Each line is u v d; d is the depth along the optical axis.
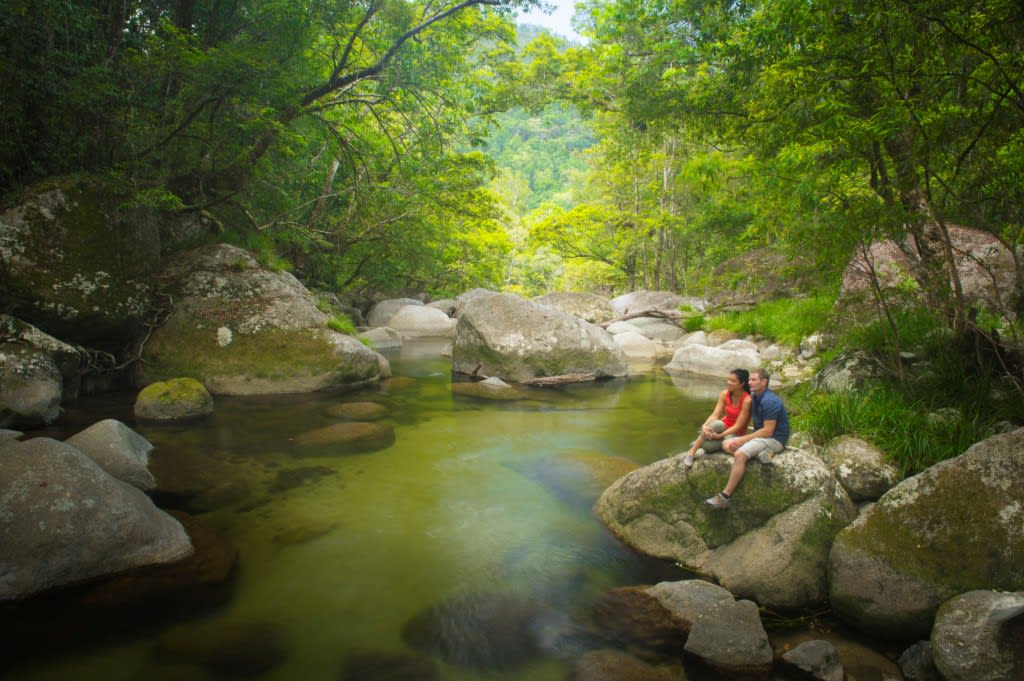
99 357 9.37
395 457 7.04
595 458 6.97
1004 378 5.78
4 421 7.05
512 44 20.22
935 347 6.69
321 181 18.16
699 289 22.69
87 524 4.17
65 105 8.86
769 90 6.16
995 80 4.97
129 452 5.80
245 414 8.55
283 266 13.03
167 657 3.44
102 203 9.19
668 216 24.14
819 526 4.25
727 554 4.48
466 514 5.51
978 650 3.07
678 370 13.59
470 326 12.50
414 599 4.12
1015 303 7.33
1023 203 5.19
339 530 5.13
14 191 8.77
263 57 11.16
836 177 5.50
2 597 3.84
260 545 4.82
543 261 48.84
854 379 6.90
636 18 15.63
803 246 6.42
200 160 12.20
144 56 10.05
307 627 3.78
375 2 12.70
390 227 18.89
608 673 3.38
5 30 8.12
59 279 8.52
